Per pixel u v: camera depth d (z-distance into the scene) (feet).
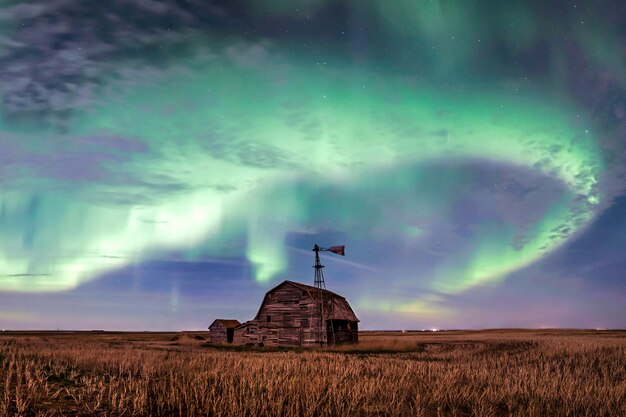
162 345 188.85
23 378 60.75
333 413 47.42
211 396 51.60
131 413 45.09
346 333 198.70
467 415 48.70
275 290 196.95
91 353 98.63
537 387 58.80
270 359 93.25
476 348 164.55
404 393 55.88
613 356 110.83
